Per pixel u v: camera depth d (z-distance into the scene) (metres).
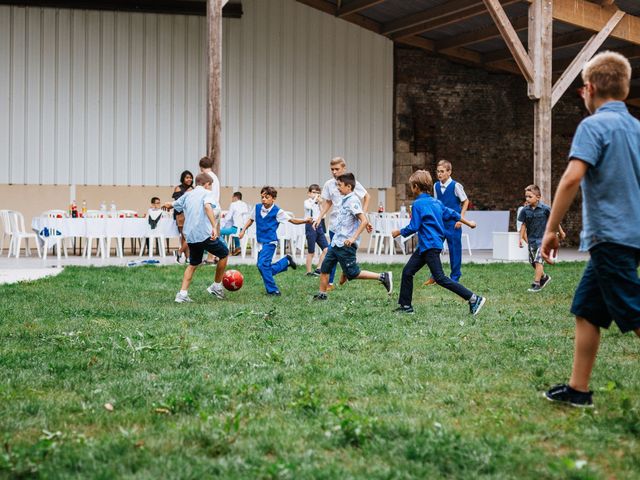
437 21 17.12
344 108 18.61
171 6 17.06
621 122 3.29
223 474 2.58
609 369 4.30
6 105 16.34
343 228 7.50
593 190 3.28
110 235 13.14
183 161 17.44
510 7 15.84
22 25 16.39
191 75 17.45
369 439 2.96
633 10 15.52
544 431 3.10
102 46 16.86
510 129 19.77
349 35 18.58
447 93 19.33
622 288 3.22
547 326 6.09
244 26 17.81
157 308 6.92
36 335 5.42
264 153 18.03
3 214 14.04
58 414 3.35
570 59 18.77
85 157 16.83
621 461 2.75
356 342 5.17
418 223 6.70
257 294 8.21
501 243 14.50
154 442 2.92
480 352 4.86
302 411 3.38
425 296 8.23
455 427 3.17
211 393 3.69
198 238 7.48
